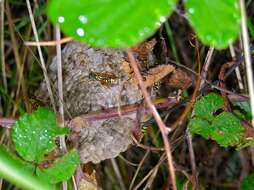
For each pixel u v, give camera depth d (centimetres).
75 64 39
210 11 27
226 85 45
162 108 41
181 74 40
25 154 34
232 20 27
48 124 35
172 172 34
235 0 27
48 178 35
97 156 39
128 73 38
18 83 48
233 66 41
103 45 26
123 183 48
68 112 38
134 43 26
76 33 27
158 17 26
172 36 48
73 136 38
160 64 39
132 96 38
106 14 26
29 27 47
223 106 39
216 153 49
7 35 49
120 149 39
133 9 26
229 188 51
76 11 26
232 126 37
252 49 41
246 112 40
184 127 45
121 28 26
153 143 46
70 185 39
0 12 47
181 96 40
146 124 39
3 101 49
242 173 49
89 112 38
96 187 40
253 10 47
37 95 41
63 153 37
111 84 38
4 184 48
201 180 50
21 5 49
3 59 48
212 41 27
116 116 38
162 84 41
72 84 39
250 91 32
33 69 48
